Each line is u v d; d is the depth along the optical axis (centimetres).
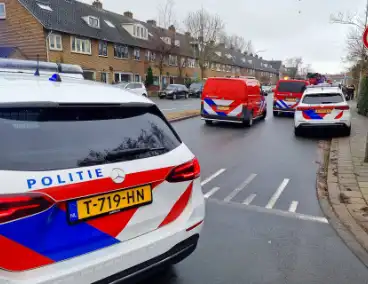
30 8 2756
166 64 4516
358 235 407
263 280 317
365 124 1437
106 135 239
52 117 221
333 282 316
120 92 282
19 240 184
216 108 1428
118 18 4053
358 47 2167
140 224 240
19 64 441
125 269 226
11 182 183
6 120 201
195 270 329
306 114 1136
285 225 436
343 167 714
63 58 2917
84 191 207
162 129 279
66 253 203
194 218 277
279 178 655
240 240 393
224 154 874
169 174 257
